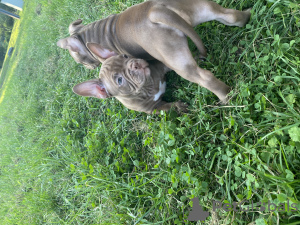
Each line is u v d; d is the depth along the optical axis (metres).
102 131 0.62
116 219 0.48
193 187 0.40
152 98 0.50
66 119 0.74
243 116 0.37
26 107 1.04
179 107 0.49
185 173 0.39
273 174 0.30
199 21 0.39
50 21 1.05
